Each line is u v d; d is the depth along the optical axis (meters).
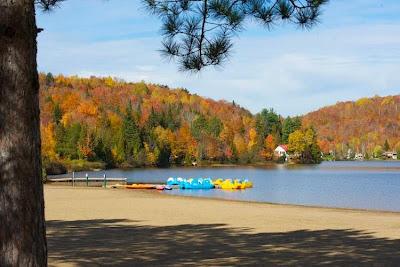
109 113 128.12
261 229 15.22
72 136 97.38
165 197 32.34
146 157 109.81
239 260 9.65
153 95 168.25
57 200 28.59
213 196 36.44
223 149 128.62
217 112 161.38
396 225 16.62
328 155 183.50
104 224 16.56
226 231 14.59
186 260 9.65
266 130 141.50
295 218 19.05
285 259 9.80
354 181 59.66
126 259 9.73
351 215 20.95
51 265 9.08
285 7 6.11
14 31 3.48
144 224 16.56
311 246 11.61
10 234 3.44
